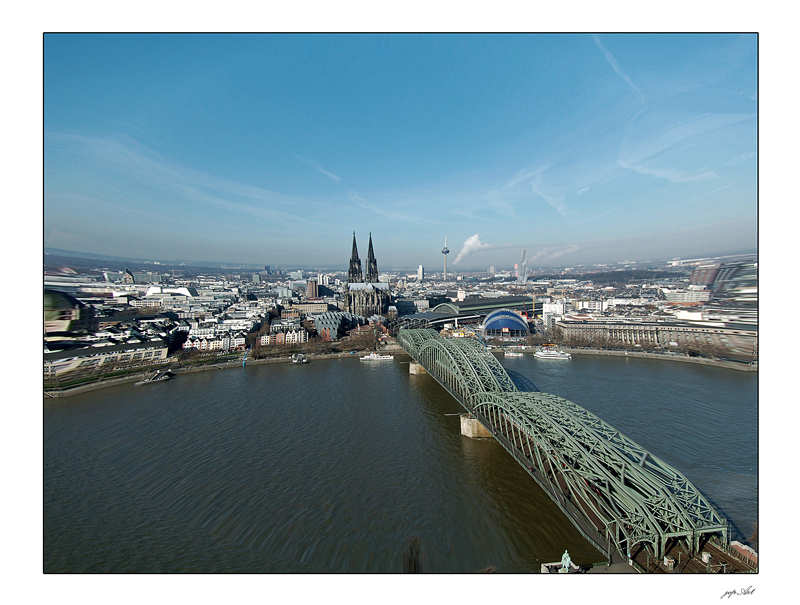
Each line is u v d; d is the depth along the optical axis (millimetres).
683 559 77812
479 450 143625
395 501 111562
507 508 107625
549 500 111438
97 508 111250
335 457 138875
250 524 102312
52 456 143875
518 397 130250
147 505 112500
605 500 93438
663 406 191625
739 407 189500
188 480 124938
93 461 140000
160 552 92875
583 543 93375
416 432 161125
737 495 115625
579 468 96812
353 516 105000
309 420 175875
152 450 147000
